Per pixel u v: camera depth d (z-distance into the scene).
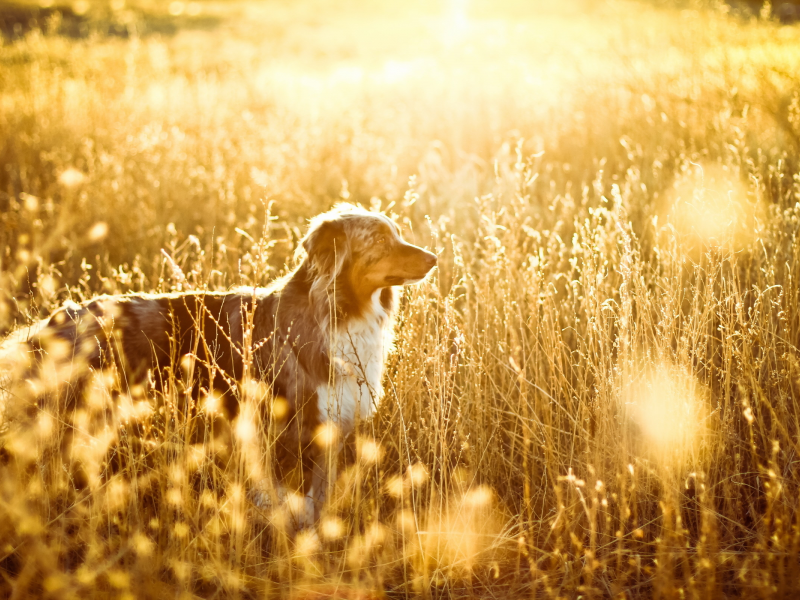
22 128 8.40
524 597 2.73
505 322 3.62
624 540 2.90
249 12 40.78
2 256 5.08
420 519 3.06
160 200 6.28
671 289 3.34
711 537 2.66
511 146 7.29
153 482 3.01
